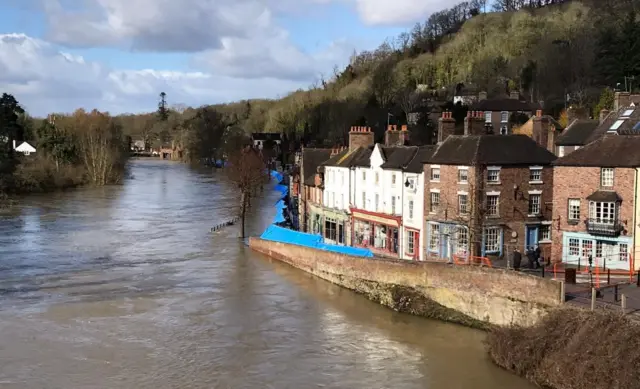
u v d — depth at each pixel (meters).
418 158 50.00
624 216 39.41
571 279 35.19
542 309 31.67
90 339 34.28
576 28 155.25
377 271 41.84
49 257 56.16
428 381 28.81
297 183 83.12
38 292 43.97
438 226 47.00
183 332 35.62
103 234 68.94
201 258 56.12
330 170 62.47
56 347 33.00
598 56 108.94
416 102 138.62
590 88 103.25
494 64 156.50
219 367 30.53
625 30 101.62
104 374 29.50
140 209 91.44
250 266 52.62
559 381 26.69
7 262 53.88
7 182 107.00
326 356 32.09
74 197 106.25
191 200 103.81
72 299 42.19
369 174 55.22
